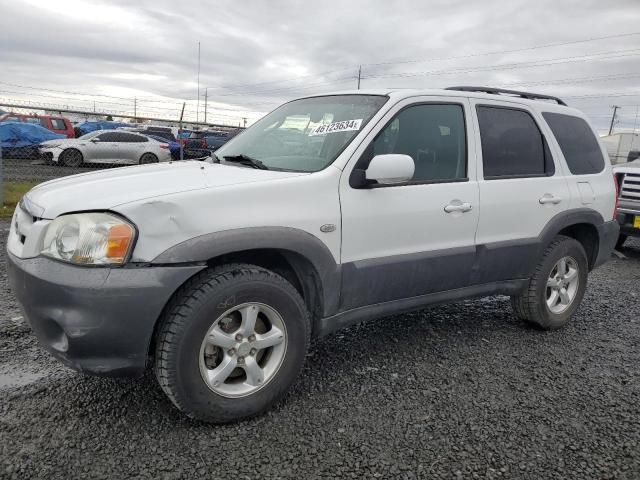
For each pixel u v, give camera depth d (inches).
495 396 130.0
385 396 127.5
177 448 103.4
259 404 114.5
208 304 104.3
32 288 100.8
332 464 100.9
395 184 132.7
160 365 103.9
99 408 116.0
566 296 179.5
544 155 169.8
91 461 98.0
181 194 104.7
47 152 673.6
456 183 144.3
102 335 98.4
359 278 127.6
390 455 104.4
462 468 101.4
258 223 110.3
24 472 93.9
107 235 98.1
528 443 110.3
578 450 108.6
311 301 125.7
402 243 134.3
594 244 187.8
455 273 146.2
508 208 154.7
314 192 119.3
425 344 161.2
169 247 101.3
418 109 141.7
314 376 136.6
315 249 117.7
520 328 179.8
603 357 157.9
